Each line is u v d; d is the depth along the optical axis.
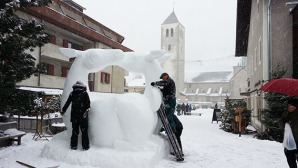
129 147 5.06
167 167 5.16
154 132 6.49
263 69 11.77
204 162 5.82
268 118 10.10
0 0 6.27
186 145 8.17
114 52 5.65
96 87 24.23
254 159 6.29
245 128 12.34
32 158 5.42
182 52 90.31
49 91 14.49
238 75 80.44
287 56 11.45
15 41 6.22
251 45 18.56
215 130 13.41
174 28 86.38
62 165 4.89
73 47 23.08
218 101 88.62
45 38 7.25
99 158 4.87
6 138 6.48
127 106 5.20
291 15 11.48
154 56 5.80
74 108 5.21
